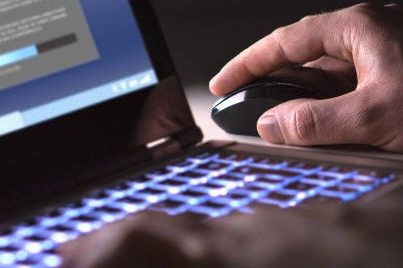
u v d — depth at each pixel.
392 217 0.66
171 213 0.73
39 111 0.87
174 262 0.61
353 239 0.62
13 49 0.88
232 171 0.84
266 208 0.71
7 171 0.82
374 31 0.93
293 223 0.67
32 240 0.70
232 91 1.02
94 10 0.93
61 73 0.90
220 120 1.04
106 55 0.93
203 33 2.13
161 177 0.85
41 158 0.85
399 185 0.74
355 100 0.88
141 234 0.68
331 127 0.89
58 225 0.74
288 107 0.93
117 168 0.89
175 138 0.95
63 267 0.63
